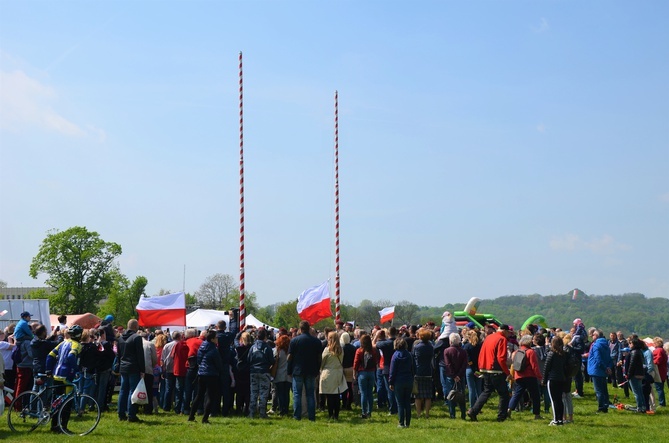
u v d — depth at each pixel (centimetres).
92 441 1482
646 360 2131
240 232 2723
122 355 1800
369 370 1919
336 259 3133
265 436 1591
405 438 1573
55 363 1612
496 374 1844
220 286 10775
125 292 8388
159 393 2205
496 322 3900
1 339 2072
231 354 2039
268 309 14650
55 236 7656
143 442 1487
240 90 2877
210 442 1506
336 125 3244
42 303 3441
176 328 3881
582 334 2548
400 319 13100
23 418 1641
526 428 1717
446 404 2147
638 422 1841
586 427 1736
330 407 1906
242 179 2778
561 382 1769
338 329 2344
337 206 3170
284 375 1953
